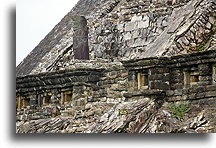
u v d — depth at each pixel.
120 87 15.23
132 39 16.34
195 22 15.11
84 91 15.62
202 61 14.05
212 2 15.43
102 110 15.04
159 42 15.42
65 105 15.86
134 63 14.69
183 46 14.80
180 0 16.27
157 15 16.34
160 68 14.41
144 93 14.41
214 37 14.79
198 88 14.06
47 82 16.22
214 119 13.66
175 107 14.14
